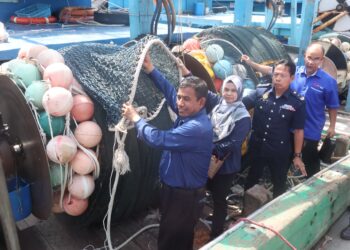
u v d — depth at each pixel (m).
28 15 7.32
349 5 7.65
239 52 4.30
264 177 4.18
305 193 3.14
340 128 6.26
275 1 6.38
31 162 2.60
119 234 3.33
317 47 3.61
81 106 2.62
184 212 2.58
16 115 2.56
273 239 2.53
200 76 3.64
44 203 2.61
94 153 2.69
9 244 2.55
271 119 3.25
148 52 2.89
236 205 3.76
